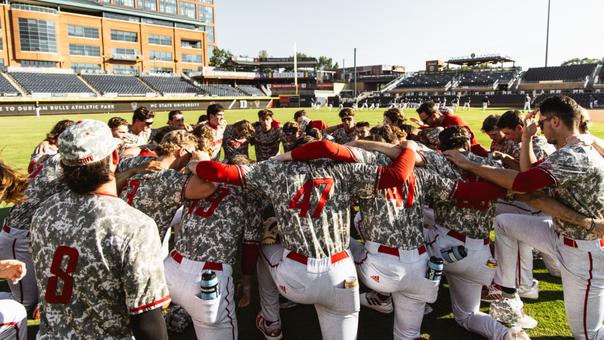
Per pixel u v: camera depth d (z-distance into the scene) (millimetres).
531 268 3609
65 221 1628
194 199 2641
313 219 2461
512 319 3242
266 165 2500
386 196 2652
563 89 56250
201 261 2586
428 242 3135
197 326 2609
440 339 3129
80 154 1593
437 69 82375
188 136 3072
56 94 36688
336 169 2545
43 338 1666
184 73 62750
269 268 2838
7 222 3334
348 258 2596
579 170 2475
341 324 2648
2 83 38781
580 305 2750
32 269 3418
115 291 1635
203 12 85750
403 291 2756
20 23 52062
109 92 45875
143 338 1619
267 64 83625
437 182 2727
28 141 15539
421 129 6066
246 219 2822
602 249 2635
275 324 3115
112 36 61594
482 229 2928
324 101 60500
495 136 4641
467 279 3057
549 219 3197
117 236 1602
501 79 62469
